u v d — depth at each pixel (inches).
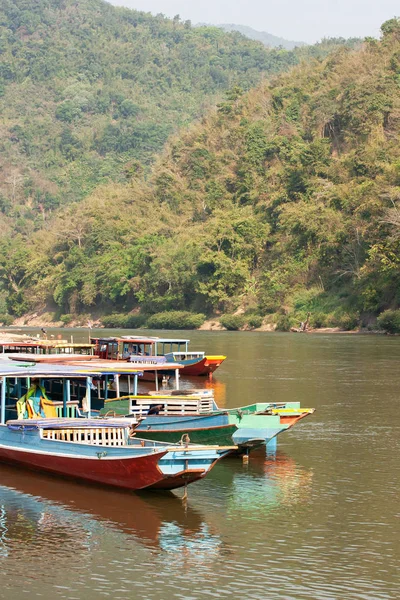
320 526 735.1
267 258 4655.5
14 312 6245.1
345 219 4010.8
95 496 823.7
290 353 2417.6
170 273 4790.8
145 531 725.3
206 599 594.2
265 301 4244.6
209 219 5275.6
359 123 4901.6
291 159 4938.5
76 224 6048.2
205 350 2591.0
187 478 800.3
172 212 5831.7
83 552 676.7
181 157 6333.7
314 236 4165.8
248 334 3661.4
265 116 6254.9
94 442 861.2
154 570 642.2
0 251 6486.2
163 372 1713.8
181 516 762.8
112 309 5433.1
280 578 627.8
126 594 601.9
